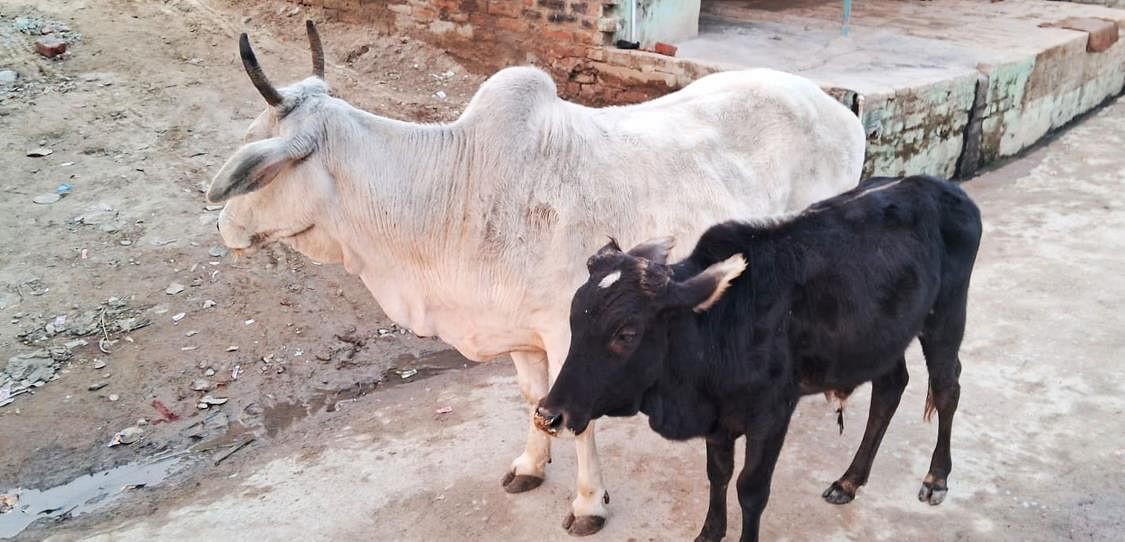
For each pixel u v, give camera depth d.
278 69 7.99
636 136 3.57
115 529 3.94
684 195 3.54
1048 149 8.38
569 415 2.85
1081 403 4.54
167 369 5.10
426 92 7.86
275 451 4.48
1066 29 8.85
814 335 3.24
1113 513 3.76
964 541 3.63
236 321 5.51
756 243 3.19
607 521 3.78
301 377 5.13
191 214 6.32
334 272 5.98
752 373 3.11
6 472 4.39
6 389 4.90
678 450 4.25
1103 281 5.81
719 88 4.00
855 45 7.84
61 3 8.82
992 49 7.90
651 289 2.81
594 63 7.45
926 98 6.67
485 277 3.41
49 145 6.84
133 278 5.74
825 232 3.28
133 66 7.88
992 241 6.44
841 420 3.74
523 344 3.62
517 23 7.80
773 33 8.26
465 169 3.41
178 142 7.01
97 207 6.29
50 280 5.67
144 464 4.45
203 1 9.12
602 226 3.40
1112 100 9.88
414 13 8.35
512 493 3.99
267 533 3.84
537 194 3.35
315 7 8.91
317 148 3.28
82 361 5.13
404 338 5.51
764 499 3.33
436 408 4.76
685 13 7.86
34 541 3.92
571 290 3.39
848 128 4.24
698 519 3.79
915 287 3.39
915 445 4.25
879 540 3.65
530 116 3.39
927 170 7.09
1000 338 5.16
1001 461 4.11
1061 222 6.74
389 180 3.38
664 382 3.03
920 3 10.03
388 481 4.14
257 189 3.15
